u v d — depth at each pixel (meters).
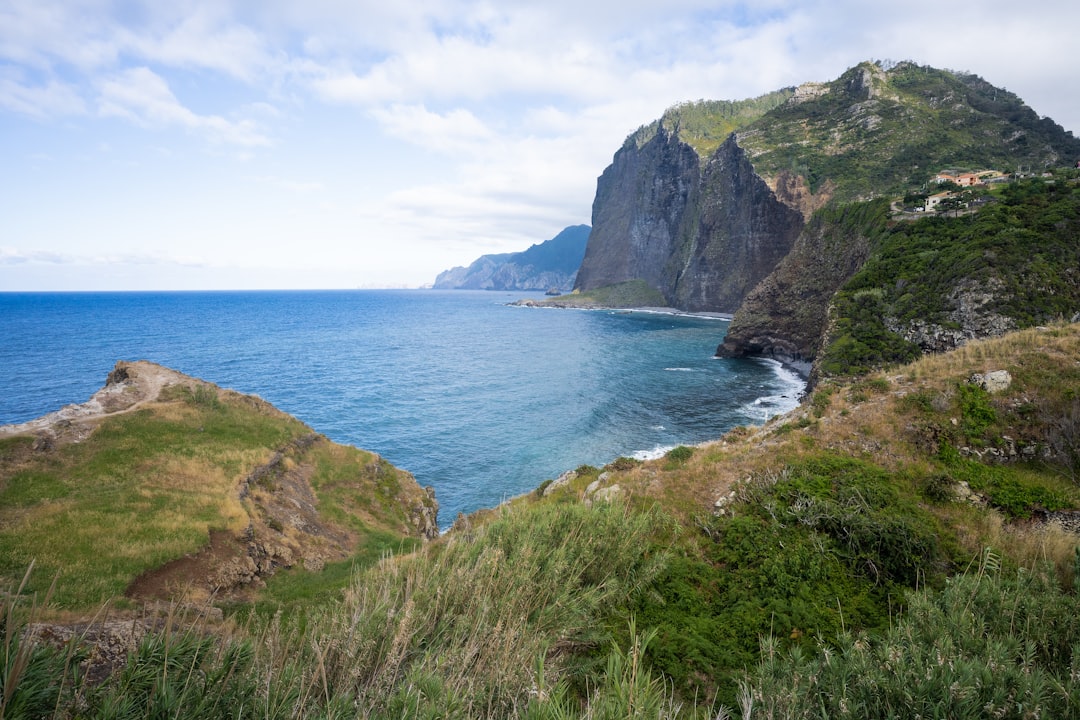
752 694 4.86
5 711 3.02
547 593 7.45
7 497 15.59
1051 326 17.22
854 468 12.70
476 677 4.67
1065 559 9.02
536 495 21.11
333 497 23.81
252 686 4.06
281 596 14.30
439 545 12.25
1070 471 12.02
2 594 3.51
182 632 4.38
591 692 6.13
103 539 14.09
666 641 7.72
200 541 15.06
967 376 14.95
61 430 19.69
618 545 9.62
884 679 4.21
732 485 13.38
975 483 11.93
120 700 3.48
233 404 27.08
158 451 20.25
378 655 5.18
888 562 9.68
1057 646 4.99
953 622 5.19
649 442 43.19
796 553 10.13
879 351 45.78
